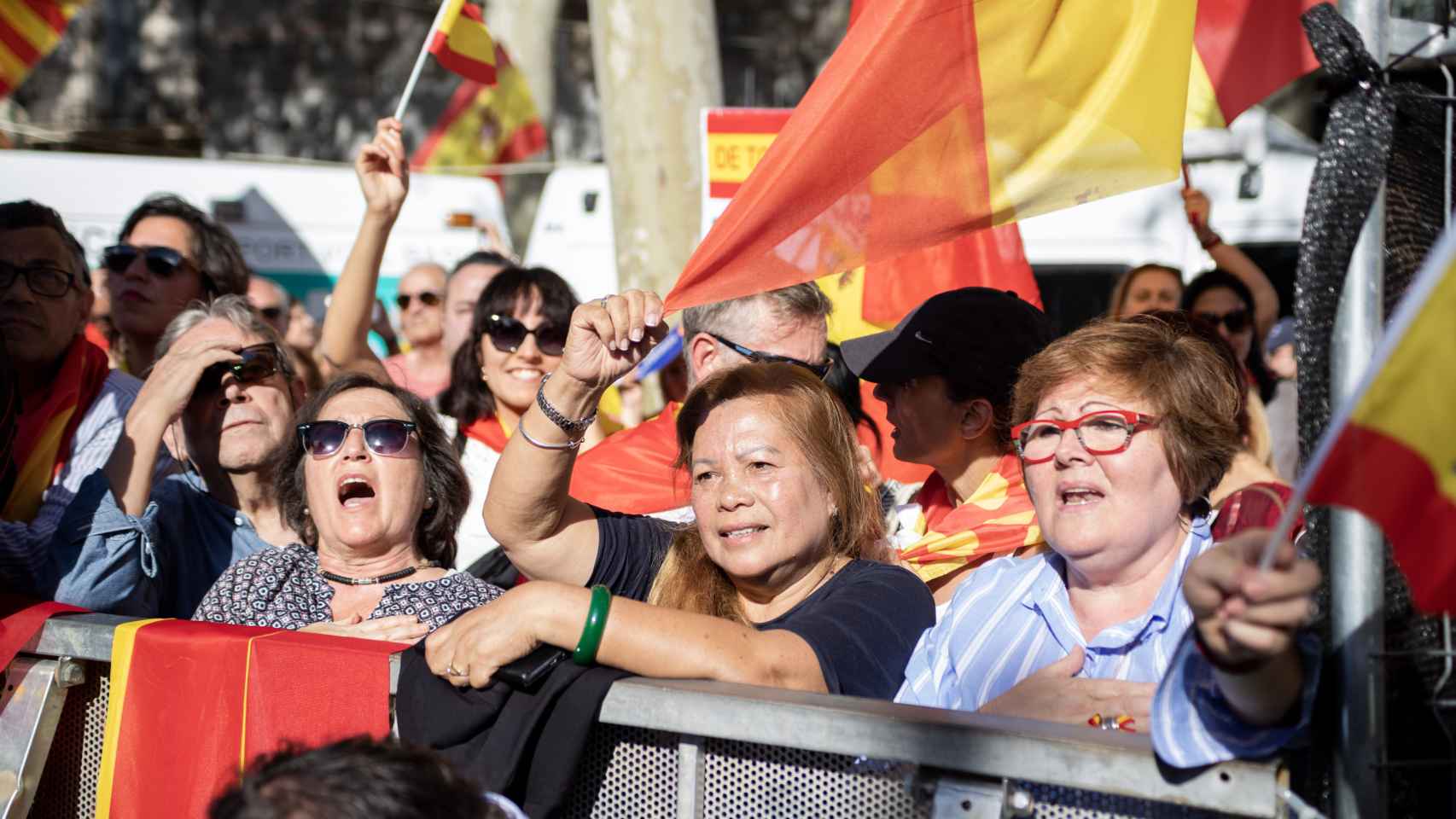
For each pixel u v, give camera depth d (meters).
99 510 2.56
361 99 16.38
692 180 6.16
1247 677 1.42
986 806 1.60
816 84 2.19
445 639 1.90
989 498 2.78
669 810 1.83
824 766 1.73
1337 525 1.56
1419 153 1.71
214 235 4.50
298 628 2.59
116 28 14.64
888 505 3.18
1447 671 1.61
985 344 2.78
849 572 2.29
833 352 3.41
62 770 2.27
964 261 3.74
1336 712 1.56
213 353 2.93
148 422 2.85
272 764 1.29
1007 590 2.16
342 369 3.71
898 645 2.17
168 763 2.09
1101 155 2.18
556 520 2.38
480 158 8.16
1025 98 2.17
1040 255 6.71
